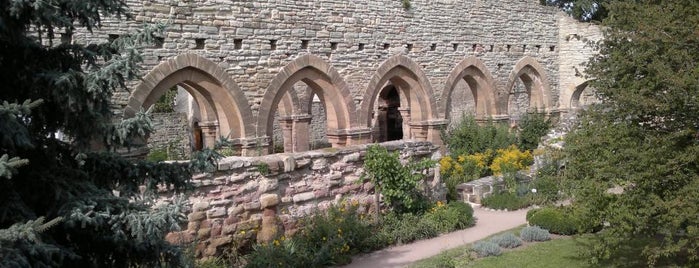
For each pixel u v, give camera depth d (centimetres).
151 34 591
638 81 930
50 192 574
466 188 1761
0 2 525
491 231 1395
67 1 556
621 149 910
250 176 1109
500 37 2730
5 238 452
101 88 547
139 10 1603
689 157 851
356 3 2161
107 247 632
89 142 612
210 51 1770
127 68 551
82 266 626
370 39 2214
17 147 557
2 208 534
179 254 647
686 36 880
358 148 1315
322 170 1236
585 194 966
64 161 624
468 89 3183
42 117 589
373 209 1320
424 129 2458
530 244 1269
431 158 1477
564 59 3036
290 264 1032
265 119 1920
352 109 2173
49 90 553
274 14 1920
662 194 904
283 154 1196
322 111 3334
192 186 664
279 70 1942
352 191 1286
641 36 924
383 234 1243
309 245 1116
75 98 550
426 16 2412
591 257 1038
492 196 1728
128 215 550
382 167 1298
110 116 607
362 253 1191
